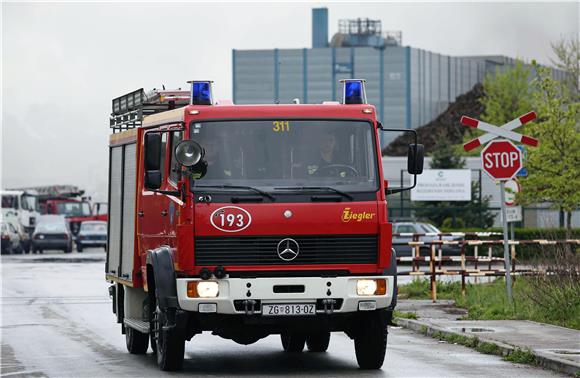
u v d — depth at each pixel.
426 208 99.69
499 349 27.02
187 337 24.88
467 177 99.19
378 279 23.41
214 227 23.03
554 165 65.12
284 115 23.86
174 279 23.55
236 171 23.45
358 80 24.55
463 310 38.03
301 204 23.23
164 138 24.97
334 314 23.31
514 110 121.81
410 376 23.19
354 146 23.91
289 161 23.62
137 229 27.14
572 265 34.59
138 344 27.75
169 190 24.33
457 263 74.50
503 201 37.28
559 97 69.81
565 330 30.56
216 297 23.03
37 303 45.38
